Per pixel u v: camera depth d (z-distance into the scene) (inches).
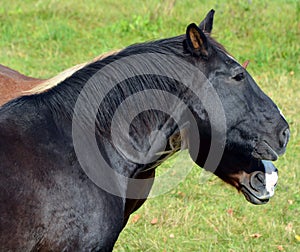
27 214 252.2
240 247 397.4
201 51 279.1
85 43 725.9
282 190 461.1
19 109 266.4
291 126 550.0
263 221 426.6
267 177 308.3
